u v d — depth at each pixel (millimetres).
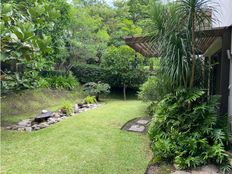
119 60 13422
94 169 3936
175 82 4410
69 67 13953
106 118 7801
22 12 1932
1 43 1745
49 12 1896
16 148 5023
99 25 15672
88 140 5484
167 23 4363
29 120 7879
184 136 4223
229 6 4762
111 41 16234
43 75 12602
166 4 4520
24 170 3918
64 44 12930
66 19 12445
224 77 4695
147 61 13578
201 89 4426
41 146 5129
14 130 6633
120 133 6059
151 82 8109
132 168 3961
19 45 1761
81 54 13680
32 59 1961
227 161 3713
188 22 4281
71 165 4105
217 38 5418
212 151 3764
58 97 11570
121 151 4766
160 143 4258
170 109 4551
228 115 4625
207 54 7484
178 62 4270
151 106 8094
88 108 10094
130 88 14383
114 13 17234
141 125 6848
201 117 4316
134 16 18125
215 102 4465
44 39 1778
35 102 10141
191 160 3754
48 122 7438
